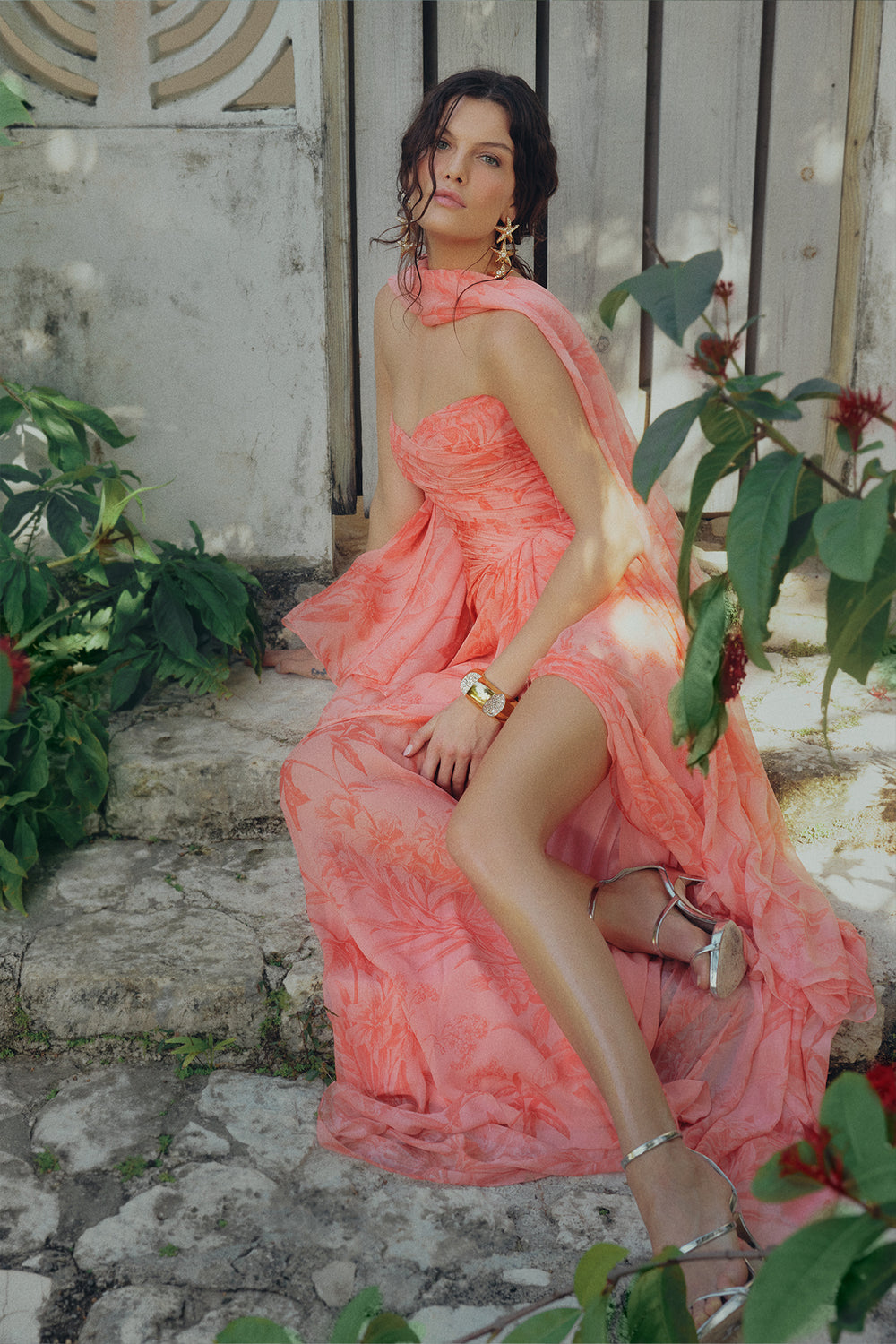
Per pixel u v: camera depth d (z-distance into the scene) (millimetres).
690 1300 1467
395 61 3473
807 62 3496
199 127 2979
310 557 3283
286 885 2525
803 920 2025
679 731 1315
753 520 1002
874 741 2771
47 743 2578
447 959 2014
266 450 3197
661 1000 2008
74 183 2994
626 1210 1807
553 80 3463
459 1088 1960
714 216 3617
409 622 2324
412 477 2275
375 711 2107
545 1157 1870
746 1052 1950
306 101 2957
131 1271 1689
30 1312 1625
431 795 2029
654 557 2094
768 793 2164
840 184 3602
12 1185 1861
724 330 3678
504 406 2051
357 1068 2039
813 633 3273
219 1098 2080
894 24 3246
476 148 2014
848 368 3605
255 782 2688
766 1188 861
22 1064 2193
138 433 3166
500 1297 1638
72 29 3553
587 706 1863
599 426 2043
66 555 2938
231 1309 1623
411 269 2172
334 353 3764
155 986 2176
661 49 3471
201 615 2953
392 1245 1737
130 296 3072
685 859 2049
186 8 2916
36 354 3098
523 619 2145
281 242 3043
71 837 2582
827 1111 857
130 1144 1959
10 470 2918
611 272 3643
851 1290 832
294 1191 1849
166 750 2732
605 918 2029
